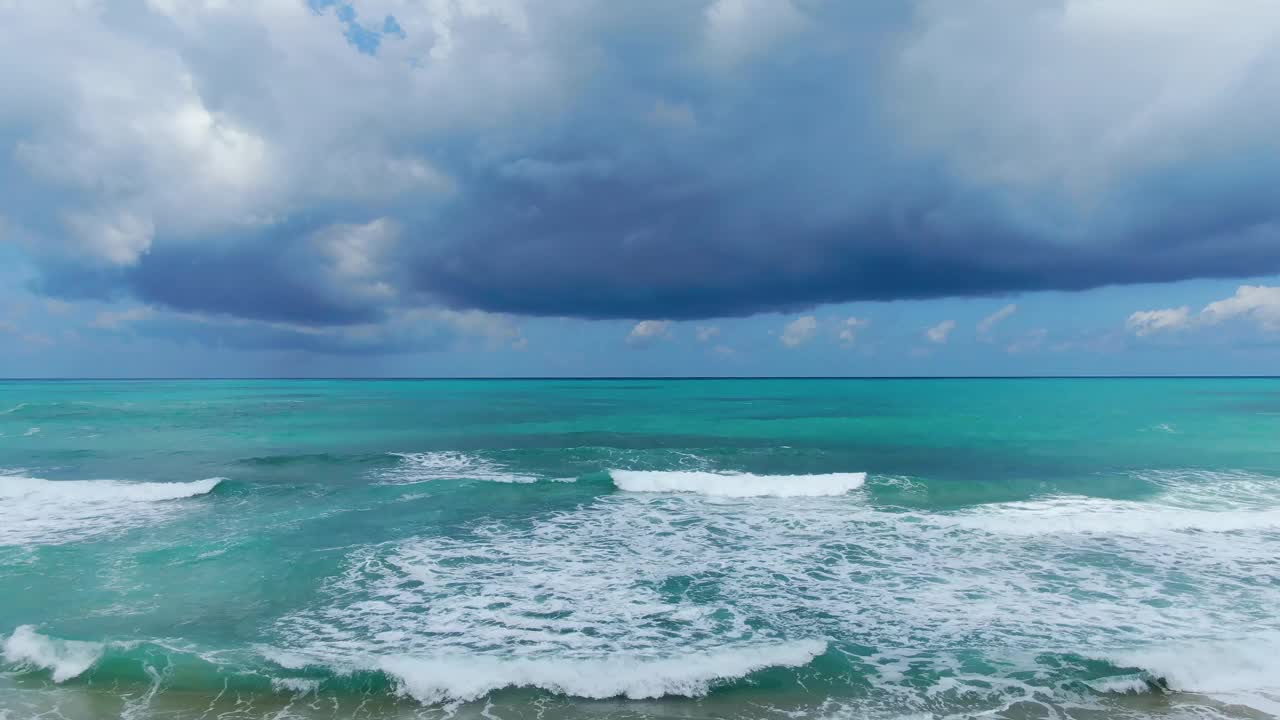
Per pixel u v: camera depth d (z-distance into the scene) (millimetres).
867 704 6531
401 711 6441
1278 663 7207
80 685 6820
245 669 7094
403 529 12766
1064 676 7035
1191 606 8914
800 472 19250
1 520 13305
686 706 6531
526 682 6902
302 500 15047
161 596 9242
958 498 15680
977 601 9156
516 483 16641
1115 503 14938
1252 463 20031
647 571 10398
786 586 9750
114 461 20531
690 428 30141
